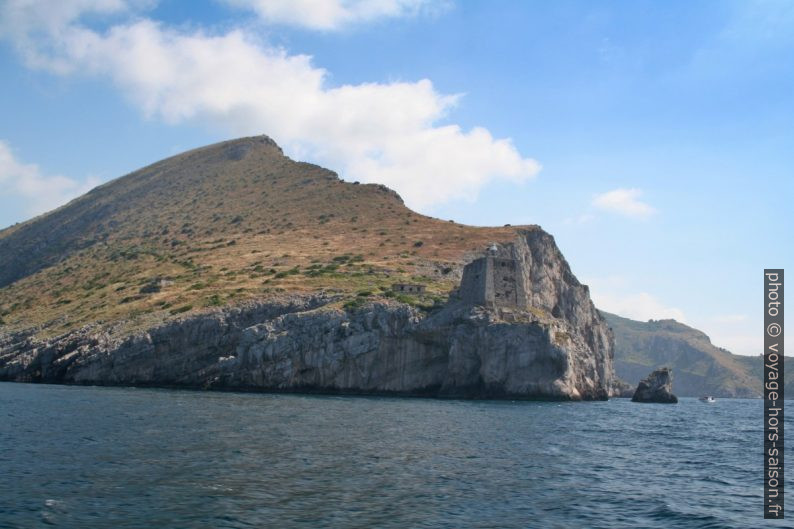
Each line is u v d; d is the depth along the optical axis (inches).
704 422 3449.8
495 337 4628.4
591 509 1251.2
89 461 1508.4
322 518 1117.1
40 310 6712.6
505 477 1509.6
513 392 4554.6
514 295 4997.5
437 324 4805.6
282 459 1605.6
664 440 2410.2
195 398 3567.9
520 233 7500.0
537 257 7421.3
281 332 4803.2
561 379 4608.8
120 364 4881.9
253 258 7381.9
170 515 1105.4
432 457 1733.5
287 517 1115.9
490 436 2242.9
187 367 4921.3
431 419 2770.7
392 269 6451.8
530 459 1784.0
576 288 7509.8
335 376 4719.5
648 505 1300.4
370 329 4805.6
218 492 1256.8
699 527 1158.3
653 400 5841.5
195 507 1154.7
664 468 1750.7
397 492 1311.5
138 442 1795.0
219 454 1638.8
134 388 4542.3
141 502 1176.2
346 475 1448.1
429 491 1331.2
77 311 6190.9
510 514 1189.7
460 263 6781.5
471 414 3120.1
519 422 2800.2
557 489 1409.9
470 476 1499.8
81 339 5221.5
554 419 3043.8
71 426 2097.7
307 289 5610.2
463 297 5098.4
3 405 2785.4
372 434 2154.3
